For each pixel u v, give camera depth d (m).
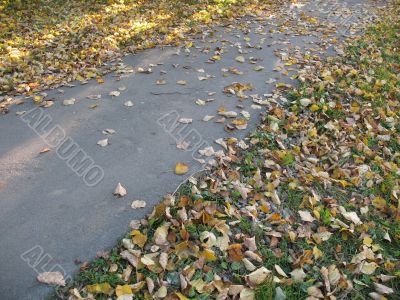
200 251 2.66
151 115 4.28
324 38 6.94
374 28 7.67
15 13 7.30
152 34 6.73
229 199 3.14
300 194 3.31
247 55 6.01
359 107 4.70
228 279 2.56
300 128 4.14
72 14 7.51
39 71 5.23
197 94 4.76
